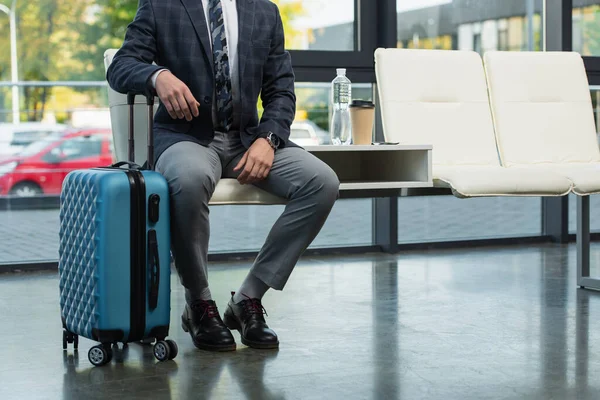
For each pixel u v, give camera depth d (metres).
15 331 2.48
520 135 3.01
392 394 1.77
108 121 4.12
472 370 1.96
